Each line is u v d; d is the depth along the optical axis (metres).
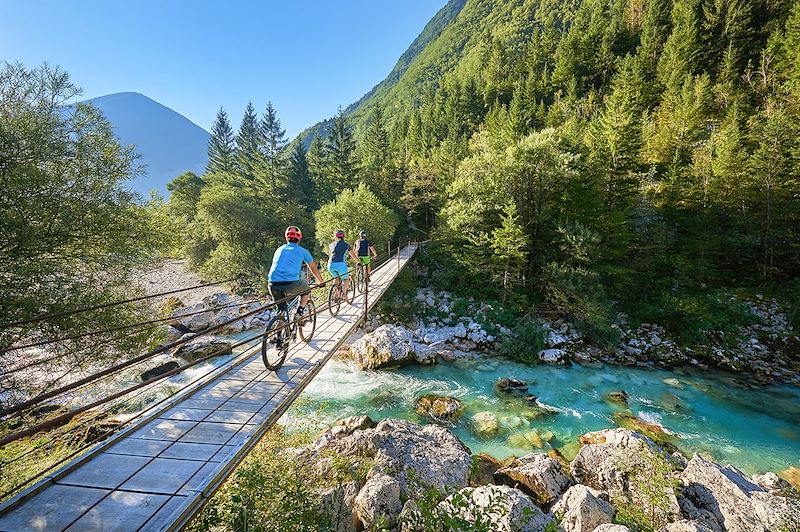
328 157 49.47
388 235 27.95
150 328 10.62
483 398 13.12
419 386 13.96
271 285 5.79
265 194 41.22
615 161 23.08
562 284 19.38
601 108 45.16
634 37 58.50
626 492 7.19
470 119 60.16
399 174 41.44
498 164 22.72
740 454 10.15
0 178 8.20
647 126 35.47
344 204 27.47
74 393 11.73
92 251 10.41
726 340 17.69
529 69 66.88
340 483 6.64
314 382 14.14
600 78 56.19
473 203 22.81
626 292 21.34
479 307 22.17
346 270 9.39
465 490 4.27
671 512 6.43
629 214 23.33
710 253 23.03
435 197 34.94
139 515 2.73
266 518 4.51
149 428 3.97
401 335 16.83
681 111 33.84
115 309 9.98
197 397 4.69
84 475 3.15
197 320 20.94
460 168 25.78
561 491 7.43
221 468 3.29
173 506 2.85
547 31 72.69
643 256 22.19
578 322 18.97
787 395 13.63
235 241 32.78
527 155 21.72
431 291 24.84
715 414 12.25
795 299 19.20
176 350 16.00
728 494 6.48
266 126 44.16
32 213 8.66
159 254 11.90
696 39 44.09
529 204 22.80
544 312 21.09
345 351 16.78
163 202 12.24
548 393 13.63
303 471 6.71
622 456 7.71
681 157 30.08
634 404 12.88
